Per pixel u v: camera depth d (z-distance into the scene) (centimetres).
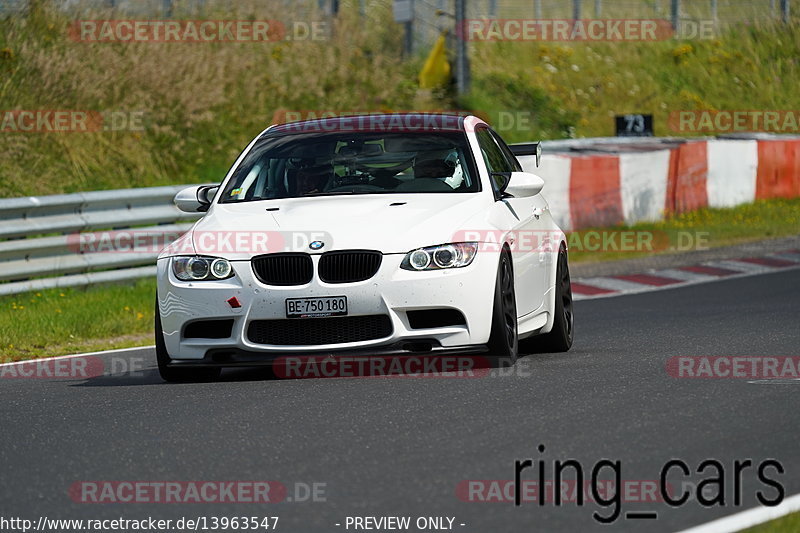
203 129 7269
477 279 2645
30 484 1822
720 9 12950
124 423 2284
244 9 8194
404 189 2883
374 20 9531
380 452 1933
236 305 2638
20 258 4431
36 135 6500
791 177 8425
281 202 2859
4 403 2636
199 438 2105
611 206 6750
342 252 2628
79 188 6359
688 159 7400
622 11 12500
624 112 10650
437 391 2466
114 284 4750
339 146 3025
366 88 8531
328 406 2347
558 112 10088
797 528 1497
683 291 4812
